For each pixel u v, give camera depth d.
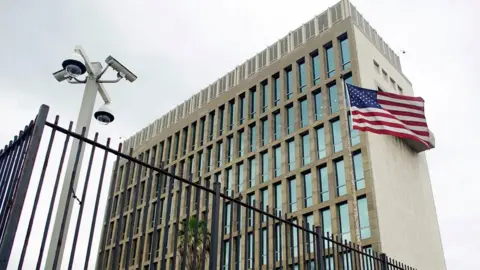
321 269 6.54
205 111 49.47
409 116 21.47
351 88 20.84
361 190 30.94
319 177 34.44
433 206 39.19
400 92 41.38
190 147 49.19
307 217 33.41
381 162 32.72
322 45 39.09
